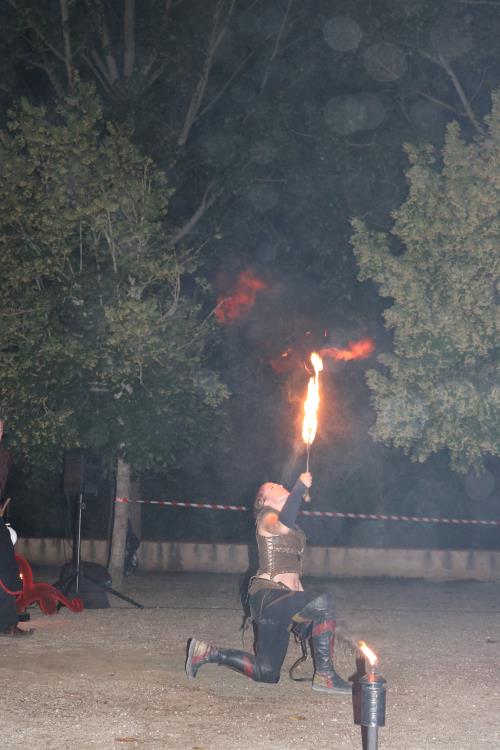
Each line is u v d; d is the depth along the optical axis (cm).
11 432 3625
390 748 1738
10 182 3469
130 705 2012
